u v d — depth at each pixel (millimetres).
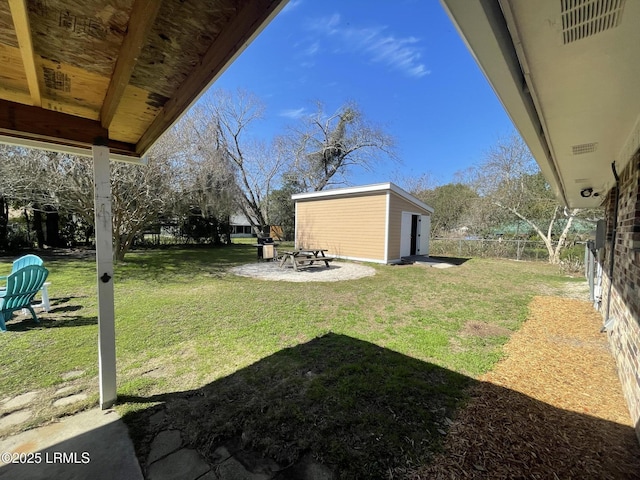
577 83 1419
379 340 3254
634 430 1822
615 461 1559
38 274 3750
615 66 1257
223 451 1644
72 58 1481
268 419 1897
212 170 10555
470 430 1797
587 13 954
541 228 11867
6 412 1967
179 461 1573
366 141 19062
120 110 2049
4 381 2348
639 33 1039
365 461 1562
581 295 5547
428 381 2381
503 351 2992
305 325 3744
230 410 1991
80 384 2316
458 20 963
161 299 4973
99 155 2051
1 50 1407
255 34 1145
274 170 19547
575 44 1124
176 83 1723
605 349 3061
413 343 3166
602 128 2025
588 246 5781
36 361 2686
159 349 2984
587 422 1894
